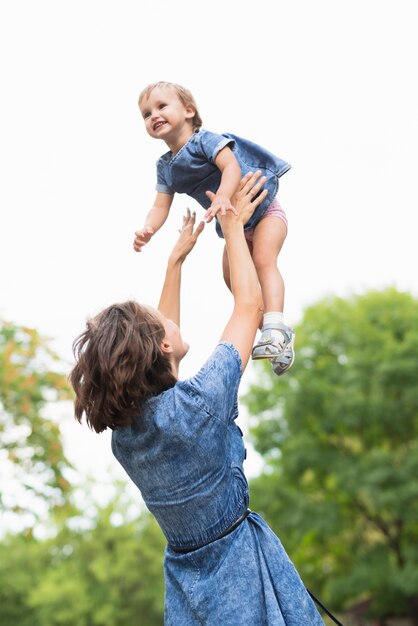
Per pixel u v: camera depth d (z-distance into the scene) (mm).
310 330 25672
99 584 30016
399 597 24422
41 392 10156
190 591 2812
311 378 24703
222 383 2873
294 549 25156
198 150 3715
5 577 32719
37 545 32531
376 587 23578
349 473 23047
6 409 10070
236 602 2770
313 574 25438
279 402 25453
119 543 30312
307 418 24828
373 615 26031
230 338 3000
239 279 3113
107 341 2832
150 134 3900
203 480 2824
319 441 24609
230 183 3488
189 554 2840
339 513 23594
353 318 25359
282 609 2775
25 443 10109
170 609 2889
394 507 22375
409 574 22438
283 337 3529
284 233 3742
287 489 24453
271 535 2893
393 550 24266
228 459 2902
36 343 10219
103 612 29078
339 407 23672
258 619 2768
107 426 2877
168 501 2850
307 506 23875
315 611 2840
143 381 2830
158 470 2842
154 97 3867
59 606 29484
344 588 23078
